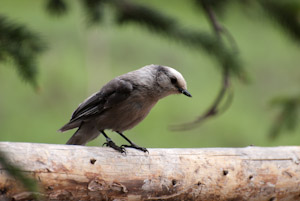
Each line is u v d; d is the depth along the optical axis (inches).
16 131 577.0
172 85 337.4
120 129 335.9
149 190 261.4
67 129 331.9
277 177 283.1
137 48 664.4
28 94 610.9
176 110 629.9
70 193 243.8
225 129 613.3
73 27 655.8
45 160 238.1
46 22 644.7
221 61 282.0
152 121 613.9
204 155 277.3
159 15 294.4
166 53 655.8
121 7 295.4
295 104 365.4
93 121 330.0
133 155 263.4
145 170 261.3
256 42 690.2
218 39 287.7
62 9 350.6
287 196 288.4
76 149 250.8
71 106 612.1
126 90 320.2
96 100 323.9
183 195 269.4
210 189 272.8
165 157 269.0
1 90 602.9
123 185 255.3
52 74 623.2
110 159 255.6
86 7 321.4
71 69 636.1
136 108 327.3
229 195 277.7
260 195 283.6
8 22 228.5
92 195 249.4
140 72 336.2
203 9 312.7
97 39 658.8
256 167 281.0
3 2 634.2
